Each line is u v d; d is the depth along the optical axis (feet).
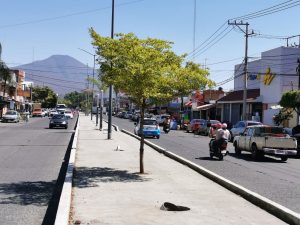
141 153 50.49
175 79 47.55
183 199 35.91
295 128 92.07
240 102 187.83
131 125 218.38
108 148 82.17
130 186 41.47
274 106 144.66
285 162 74.13
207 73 48.91
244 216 30.76
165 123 163.53
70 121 256.73
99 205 32.99
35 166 57.36
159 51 48.34
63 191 36.63
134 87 46.85
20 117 260.42
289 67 155.63
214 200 35.88
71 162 56.49
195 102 252.01
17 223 29.07
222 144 72.08
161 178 47.03
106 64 47.62
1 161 62.03
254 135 77.46
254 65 182.39
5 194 38.65
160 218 29.30
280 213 30.58
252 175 54.75
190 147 96.48
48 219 30.19
